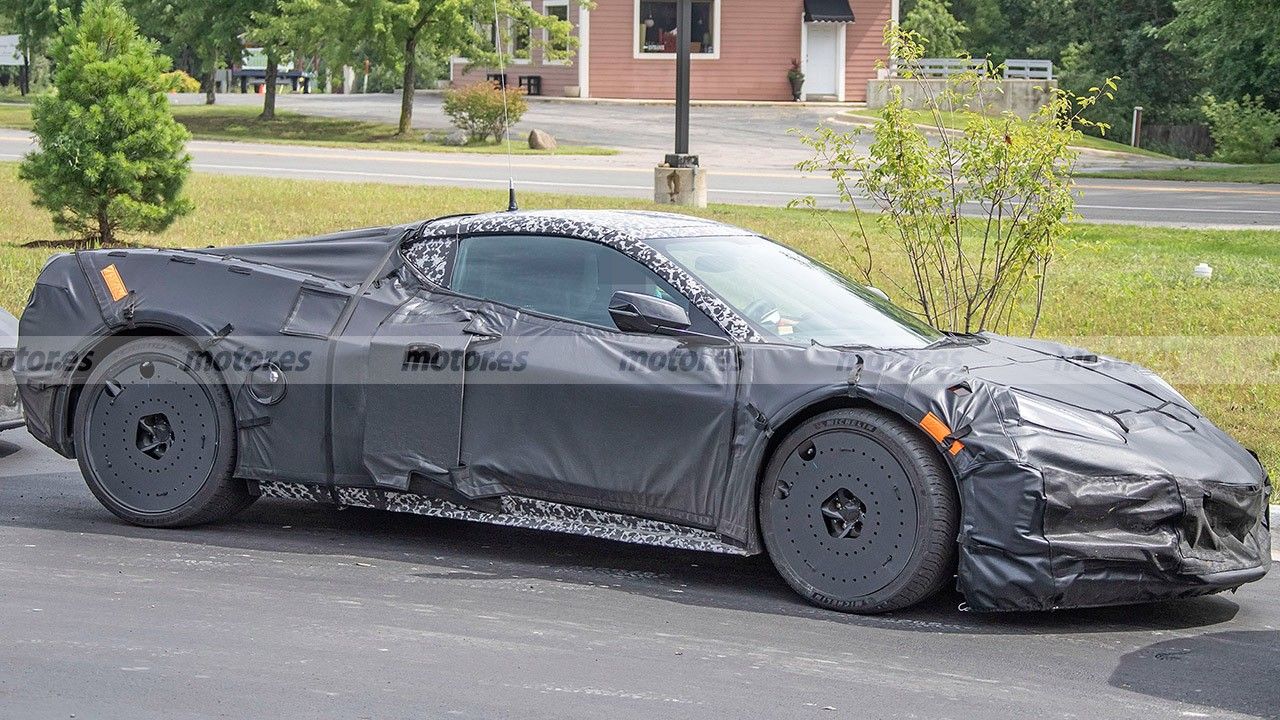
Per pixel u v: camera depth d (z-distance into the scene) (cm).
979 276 960
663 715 387
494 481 550
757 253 588
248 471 590
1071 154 926
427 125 4294
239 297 598
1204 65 5041
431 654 438
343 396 573
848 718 391
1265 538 524
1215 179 3122
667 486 523
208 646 439
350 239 609
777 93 5072
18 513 634
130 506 606
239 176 2555
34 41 5131
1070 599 468
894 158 949
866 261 1534
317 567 550
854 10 5044
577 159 3262
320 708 384
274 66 4453
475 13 4003
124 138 1591
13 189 2192
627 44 5072
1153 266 1631
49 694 392
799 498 508
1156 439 496
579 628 474
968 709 403
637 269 550
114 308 610
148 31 4884
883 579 491
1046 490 465
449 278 580
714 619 491
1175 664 456
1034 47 6384
